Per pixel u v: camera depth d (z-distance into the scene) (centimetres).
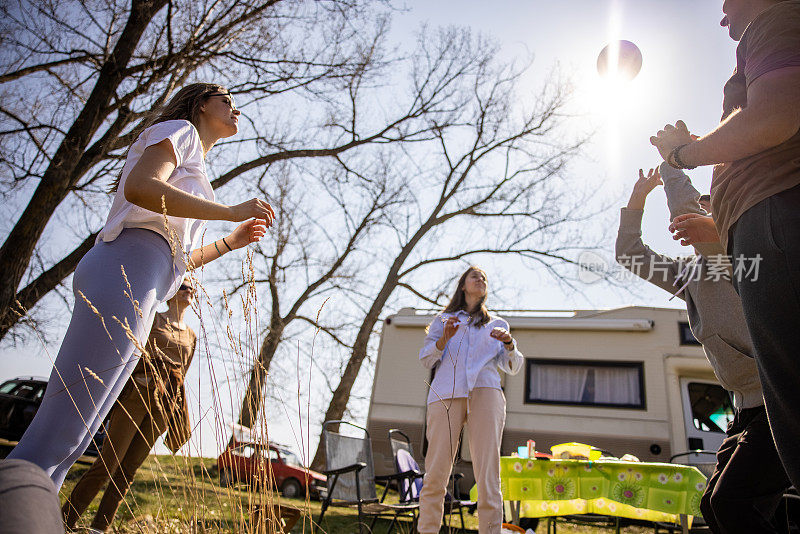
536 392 869
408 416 884
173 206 158
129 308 150
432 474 283
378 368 928
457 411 290
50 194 597
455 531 363
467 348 303
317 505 621
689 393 812
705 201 242
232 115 204
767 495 185
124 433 248
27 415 793
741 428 208
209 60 712
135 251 159
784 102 115
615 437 814
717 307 217
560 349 884
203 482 165
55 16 663
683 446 784
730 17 146
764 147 121
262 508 161
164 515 176
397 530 464
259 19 735
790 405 115
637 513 419
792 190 119
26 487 74
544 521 587
